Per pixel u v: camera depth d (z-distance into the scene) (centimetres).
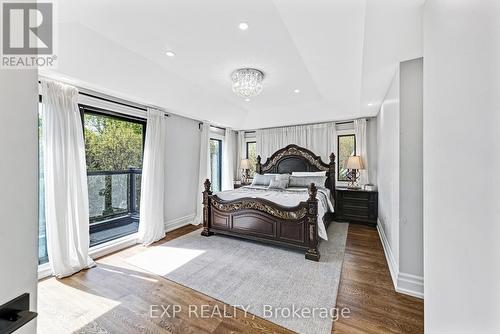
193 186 480
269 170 560
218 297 206
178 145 441
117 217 383
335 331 164
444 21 99
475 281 72
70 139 257
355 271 254
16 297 50
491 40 64
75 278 242
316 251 286
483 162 68
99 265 272
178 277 243
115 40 218
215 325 171
